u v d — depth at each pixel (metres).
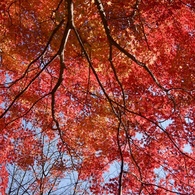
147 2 10.27
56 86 7.99
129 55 8.23
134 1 10.01
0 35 11.42
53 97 8.12
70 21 7.65
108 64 10.43
